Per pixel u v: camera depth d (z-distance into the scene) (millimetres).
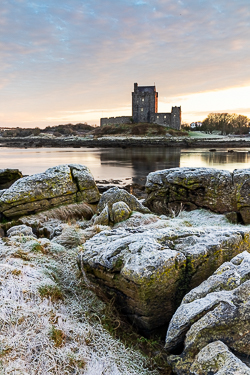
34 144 103875
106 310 4938
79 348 4000
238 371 3178
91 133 131250
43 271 5441
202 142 91500
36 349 3777
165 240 5512
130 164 42438
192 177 11438
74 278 5727
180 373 3650
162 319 4875
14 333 3895
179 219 9914
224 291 4242
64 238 7793
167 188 11992
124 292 4945
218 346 3586
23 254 5891
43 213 10992
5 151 74625
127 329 4828
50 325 4090
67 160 49156
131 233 6199
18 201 10953
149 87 132500
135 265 4738
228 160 47219
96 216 10297
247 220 10445
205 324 3811
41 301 4539
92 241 6145
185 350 3826
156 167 38688
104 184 25438
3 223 10453
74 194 11930
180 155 56906
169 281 4785
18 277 4852
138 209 10852
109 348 4211
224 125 140000
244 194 10469
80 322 4582
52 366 3609
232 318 3801
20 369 3471
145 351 4422
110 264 5094
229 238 5641
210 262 5285
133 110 128875
